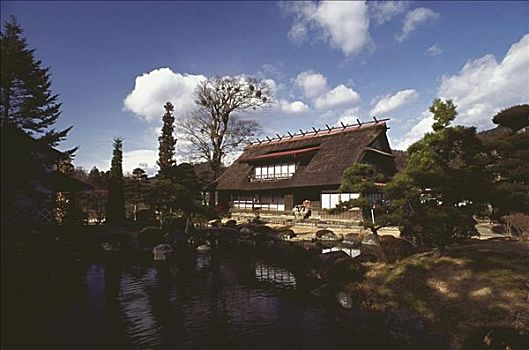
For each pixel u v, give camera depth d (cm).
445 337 887
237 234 2814
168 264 1906
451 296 1077
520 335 816
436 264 1310
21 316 1042
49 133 1686
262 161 4075
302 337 963
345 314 1070
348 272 1491
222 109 4494
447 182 1178
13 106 1563
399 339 918
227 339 948
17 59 1475
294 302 1268
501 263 1238
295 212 3409
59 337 947
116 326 1030
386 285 1266
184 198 2630
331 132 3912
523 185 1617
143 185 3359
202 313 1151
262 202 3928
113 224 3123
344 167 3150
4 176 916
